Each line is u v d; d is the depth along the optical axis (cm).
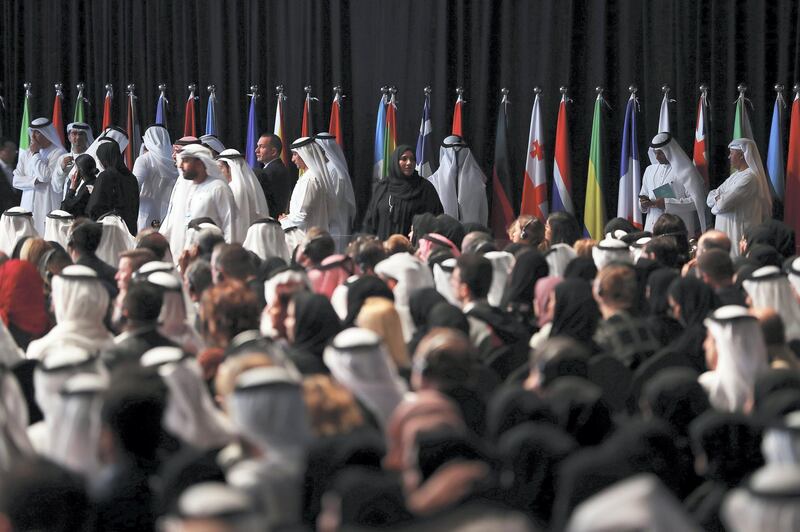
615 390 1094
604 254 1677
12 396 862
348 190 2712
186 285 1422
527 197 2944
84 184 2506
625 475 686
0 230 2067
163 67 3259
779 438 675
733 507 504
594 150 2894
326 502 688
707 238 1633
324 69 3141
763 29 2797
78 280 1227
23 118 3275
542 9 2970
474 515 482
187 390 843
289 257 2039
